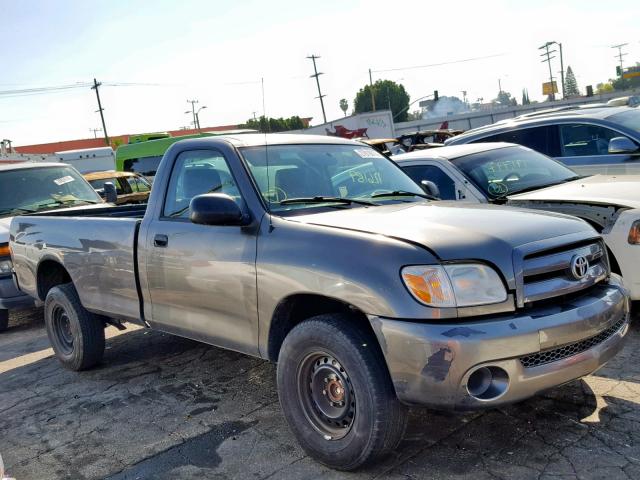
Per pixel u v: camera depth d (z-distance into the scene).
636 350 4.78
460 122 57.16
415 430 3.80
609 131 7.48
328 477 3.35
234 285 3.81
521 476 3.18
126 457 3.83
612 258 5.14
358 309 3.15
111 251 4.85
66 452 3.99
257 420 4.19
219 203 3.72
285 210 3.84
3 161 30.02
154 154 21.23
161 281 4.40
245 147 4.20
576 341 3.14
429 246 3.10
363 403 3.14
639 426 3.58
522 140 8.23
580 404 3.93
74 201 8.81
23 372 5.84
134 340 6.47
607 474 3.13
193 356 5.75
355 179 4.43
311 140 4.66
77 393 5.06
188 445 3.91
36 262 5.82
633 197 5.22
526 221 3.46
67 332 5.70
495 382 3.02
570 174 6.71
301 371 3.47
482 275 3.05
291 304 3.60
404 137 22.67
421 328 2.96
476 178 6.52
